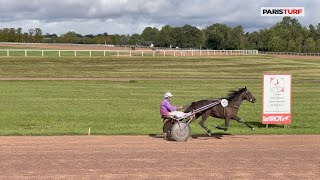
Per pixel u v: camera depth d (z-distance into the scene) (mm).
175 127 14938
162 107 15148
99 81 42406
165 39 185875
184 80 45219
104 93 33406
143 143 14656
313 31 188750
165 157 12469
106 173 10680
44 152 13008
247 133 17234
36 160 11938
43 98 30016
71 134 16641
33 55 67188
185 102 29031
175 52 86188
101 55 71688
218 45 179000
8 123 19875
